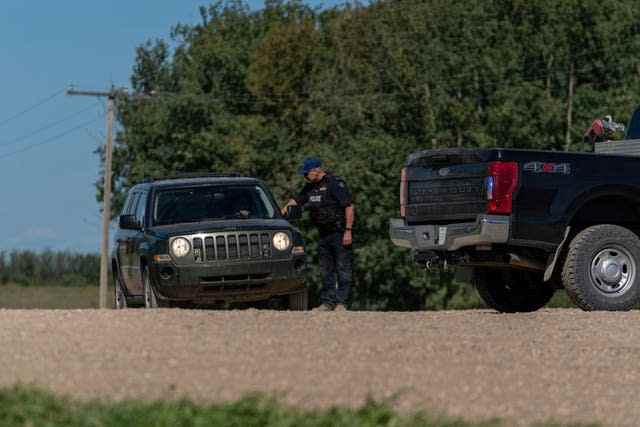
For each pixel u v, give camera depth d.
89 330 46.16
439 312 56.09
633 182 56.88
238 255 65.19
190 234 64.88
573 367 40.84
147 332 45.75
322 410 32.44
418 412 31.89
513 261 56.41
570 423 32.22
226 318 49.84
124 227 70.31
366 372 38.56
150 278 65.50
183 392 34.84
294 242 66.50
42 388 34.28
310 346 43.12
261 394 33.12
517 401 35.41
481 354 42.59
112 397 33.91
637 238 56.84
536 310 64.75
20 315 50.59
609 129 64.94
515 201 55.25
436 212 57.97
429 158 58.38
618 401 35.94
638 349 44.38
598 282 56.62
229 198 69.06
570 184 56.00
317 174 68.25
